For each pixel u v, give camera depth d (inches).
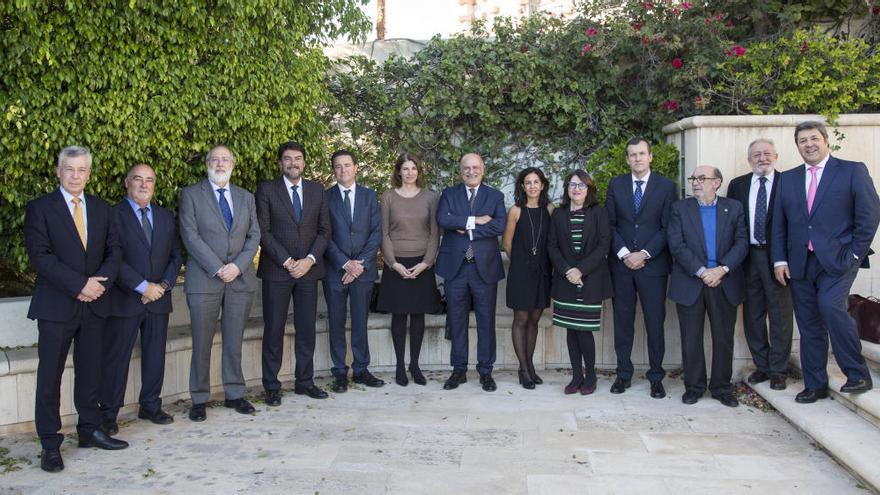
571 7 263.6
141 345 178.5
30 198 173.2
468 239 208.8
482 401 198.2
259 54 197.8
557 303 202.7
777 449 158.9
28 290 207.0
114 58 173.2
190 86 184.5
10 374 167.9
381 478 143.6
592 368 204.7
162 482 141.2
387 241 210.2
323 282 209.2
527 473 145.9
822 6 252.7
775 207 185.0
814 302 178.7
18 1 151.9
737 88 229.5
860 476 139.6
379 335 231.1
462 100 249.4
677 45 234.4
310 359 203.9
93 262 155.3
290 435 169.8
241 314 187.6
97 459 153.4
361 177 253.8
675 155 231.5
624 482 140.8
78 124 173.2
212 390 203.8
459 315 212.2
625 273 203.2
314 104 223.1
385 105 250.7
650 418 181.8
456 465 150.5
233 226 184.2
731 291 190.7
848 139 218.2
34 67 164.6
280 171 214.1
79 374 157.9
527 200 211.5
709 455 155.4
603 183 236.2
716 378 194.1
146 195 171.5
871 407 161.2
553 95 250.5
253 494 135.6
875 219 169.2
